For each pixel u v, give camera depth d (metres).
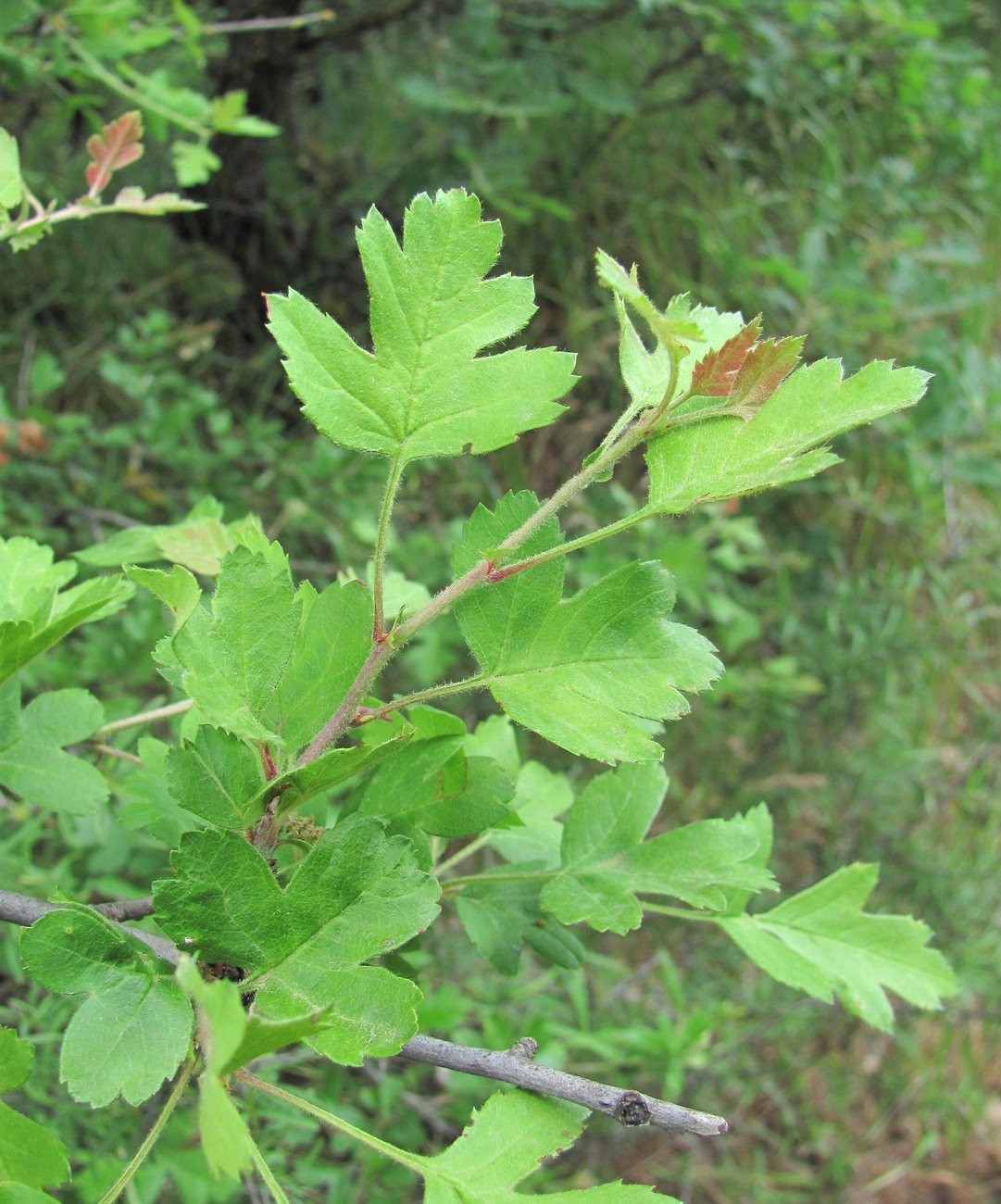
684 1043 0.58
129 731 0.38
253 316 0.92
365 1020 0.20
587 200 0.98
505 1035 0.51
